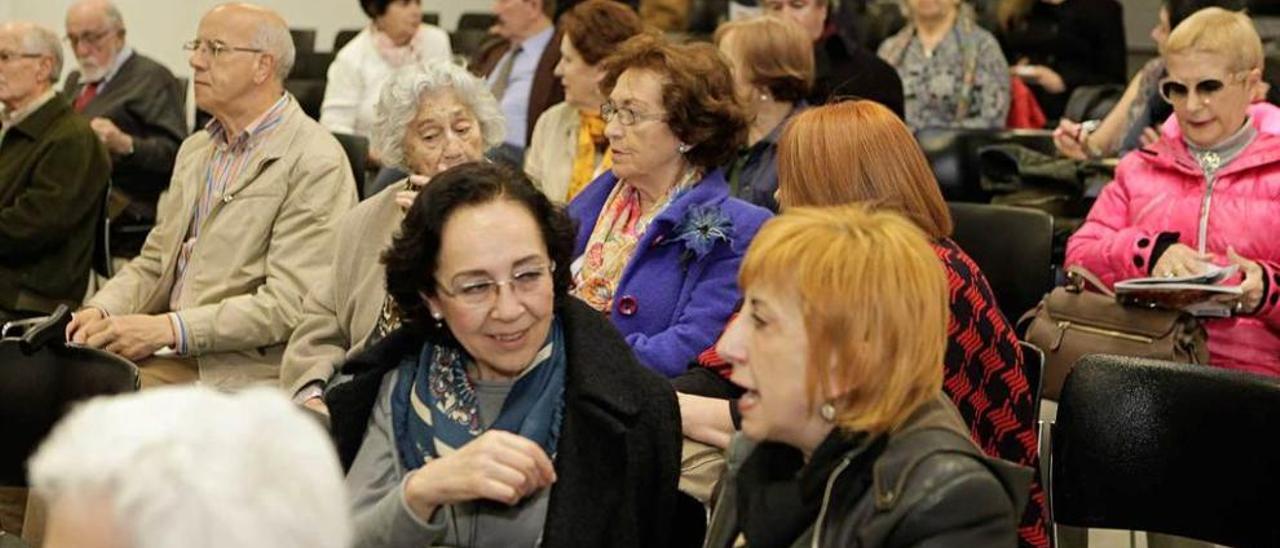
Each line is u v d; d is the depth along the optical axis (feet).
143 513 3.18
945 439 5.39
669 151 9.39
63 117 14.02
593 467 6.57
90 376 8.25
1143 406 7.39
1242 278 9.71
